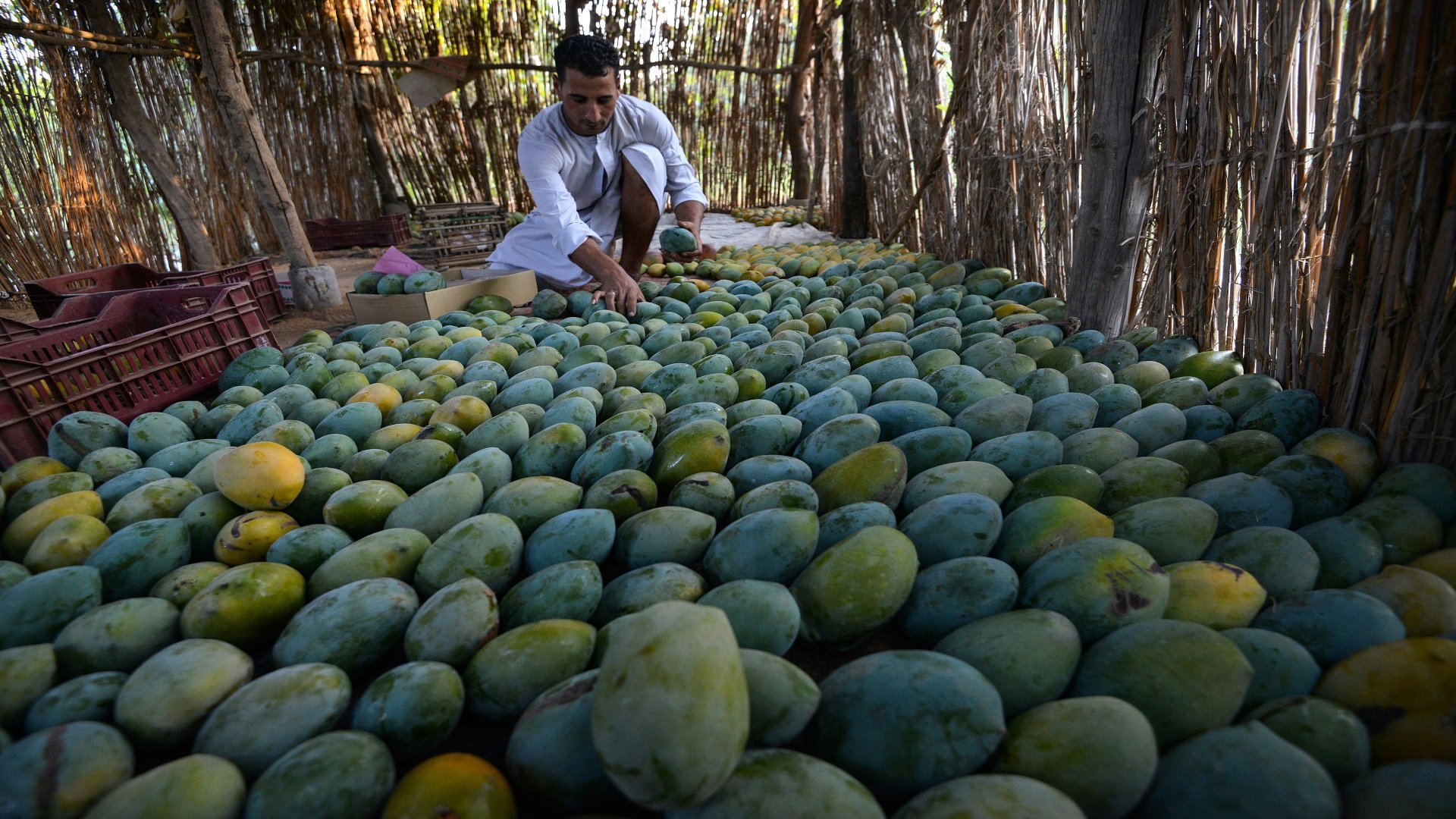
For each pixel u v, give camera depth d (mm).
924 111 4488
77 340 2818
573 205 3955
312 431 2250
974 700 1093
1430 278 1674
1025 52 3432
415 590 1555
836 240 6230
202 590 1472
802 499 1641
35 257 5574
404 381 2602
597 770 1071
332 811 1037
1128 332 2738
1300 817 929
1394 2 1671
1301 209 2084
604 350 2871
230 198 7027
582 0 8086
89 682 1258
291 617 1519
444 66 7973
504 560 1585
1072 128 3137
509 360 2803
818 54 6902
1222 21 2250
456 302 3920
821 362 2436
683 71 8609
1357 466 1771
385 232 7461
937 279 3762
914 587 1442
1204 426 2006
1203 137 2391
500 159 8961
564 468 1982
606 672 1000
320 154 8008
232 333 3115
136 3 5957
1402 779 953
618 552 1663
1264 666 1186
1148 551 1509
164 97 6305
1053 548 1517
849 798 971
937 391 2268
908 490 1769
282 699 1192
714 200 9336
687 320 3279
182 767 1044
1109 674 1183
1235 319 2434
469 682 1292
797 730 1108
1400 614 1303
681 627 1000
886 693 1116
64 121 5617
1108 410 2150
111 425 2254
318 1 7527
